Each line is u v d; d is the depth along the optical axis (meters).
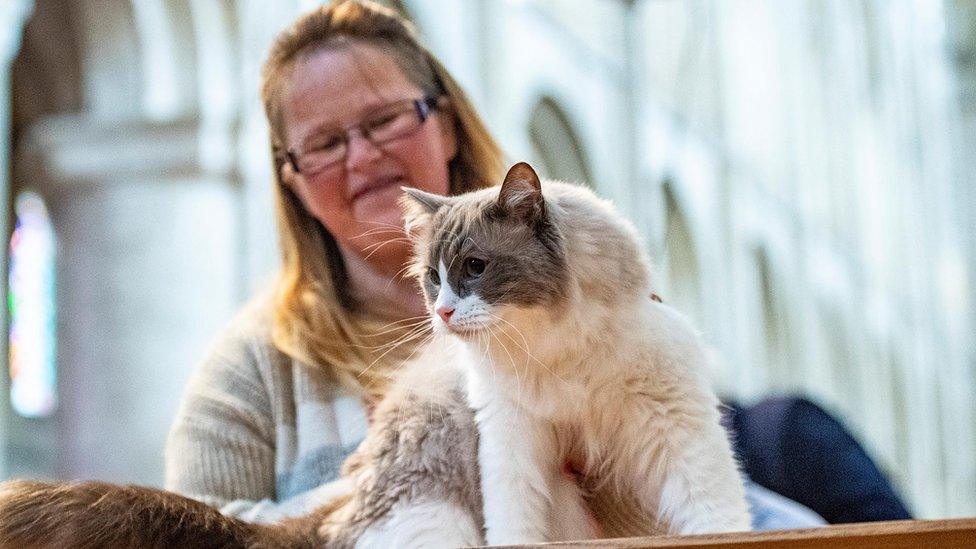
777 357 14.66
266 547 2.26
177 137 7.16
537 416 2.26
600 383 2.20
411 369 2.56
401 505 2.32
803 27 16.33
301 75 2.88
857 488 3.67
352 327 2.83
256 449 2.69
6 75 7.08
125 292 7.27
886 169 18.30
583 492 2.37
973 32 19.34
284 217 3.00
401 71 2.94
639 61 10.84
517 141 8.93
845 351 16.58
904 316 18.19
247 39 7.12
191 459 2.65
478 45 8.41
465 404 2.38
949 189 19.11
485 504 2.26
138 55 7.56
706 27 13.37
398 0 7.59
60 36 8.13
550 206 2.26
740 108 14.31
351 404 2.70
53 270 9.94
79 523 2.06
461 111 3.10
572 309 2.17
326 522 2.37
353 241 2.90
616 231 2.27
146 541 2.10
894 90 18.72
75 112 8.31
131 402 7.20
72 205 7.61
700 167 12.72
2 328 7.57
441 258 2.34
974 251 18.86
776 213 14.76
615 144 10.65
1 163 7.06
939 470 17.97
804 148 15.98
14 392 9.59
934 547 1.62
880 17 18.78
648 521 2.34
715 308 12.71
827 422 3.76
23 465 9.30
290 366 2.77
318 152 2.88
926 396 18.17
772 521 3.10
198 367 2.85
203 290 7.13
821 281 15.93
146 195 7.28
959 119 19.61
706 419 2.22
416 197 2.49
